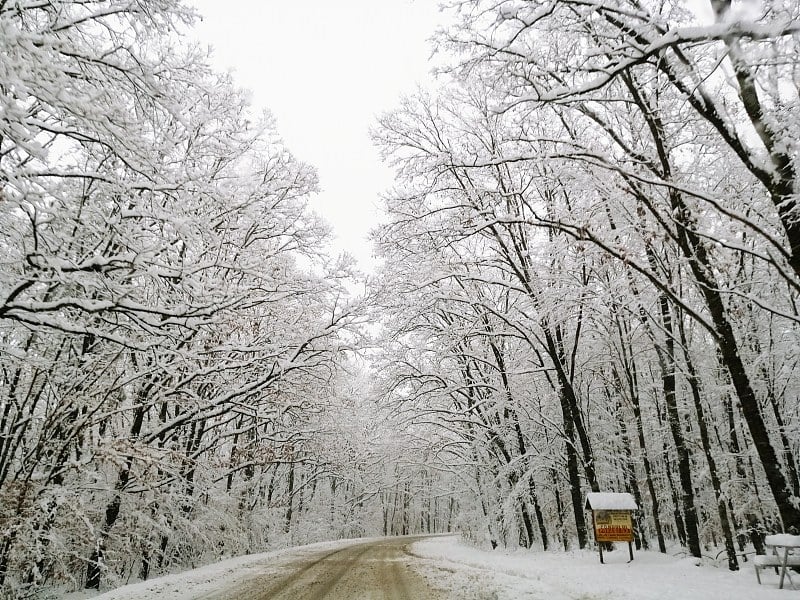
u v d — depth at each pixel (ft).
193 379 52.70
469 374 74.43
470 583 32.55
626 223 39.91
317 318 64.64
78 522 36.81
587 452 50.16
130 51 26.84
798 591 24.77
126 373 47.98
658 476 71.36
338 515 136.46
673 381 45.01
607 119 41.57
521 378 71.51
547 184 49.49
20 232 28.45
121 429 50.83
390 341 69.46
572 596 26.43
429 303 62.23
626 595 25.64
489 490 71.61
